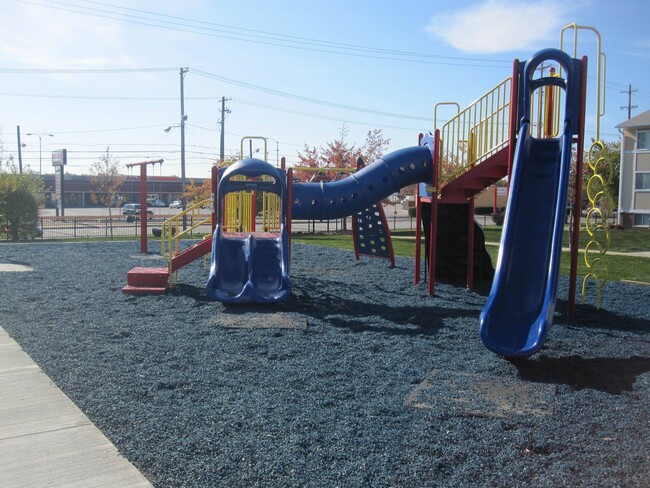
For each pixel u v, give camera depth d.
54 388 5.54
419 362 6.52
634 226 37.88
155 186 86.56
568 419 4.82
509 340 6.54
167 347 7.04
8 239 25.47
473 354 6.87
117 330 7.84
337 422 4.75
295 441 4.35
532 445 4.33
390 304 10.08
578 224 9.03
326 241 24.70
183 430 4.56
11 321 8.33
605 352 6.95
